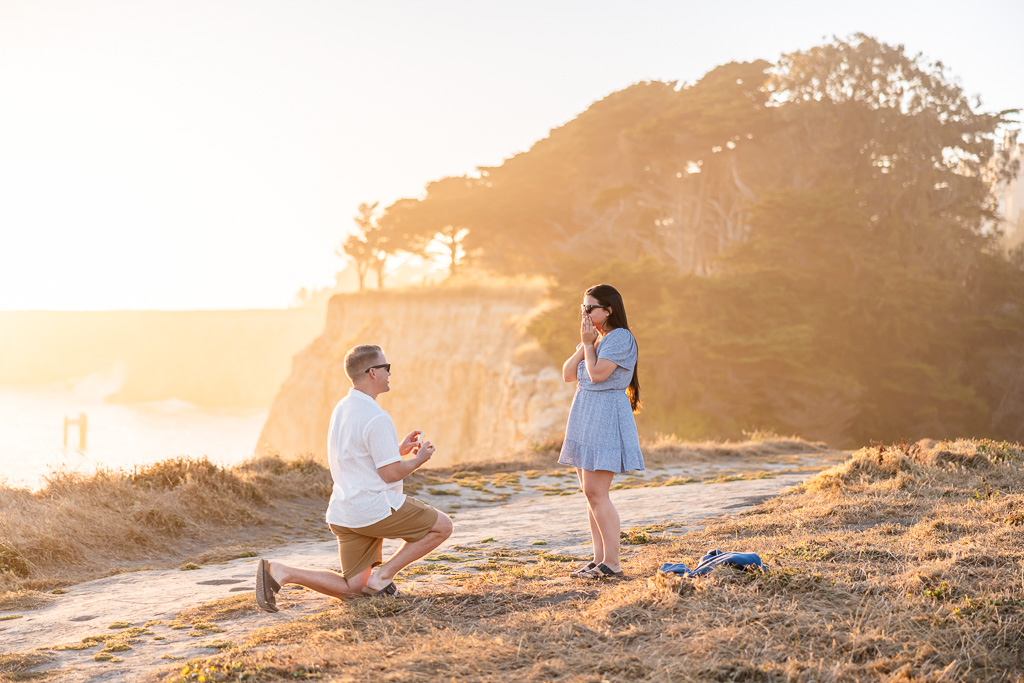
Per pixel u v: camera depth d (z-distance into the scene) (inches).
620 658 126.8
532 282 1942.7
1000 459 308.7
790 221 1504.7
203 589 228.5
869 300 1475.1
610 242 1963.6
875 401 1501.0
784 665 119.3
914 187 1674.5
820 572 163.0
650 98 1974.7
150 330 5964.6
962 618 131.8
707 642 128.4
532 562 227.8
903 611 136.4
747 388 1352.1
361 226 2372.0
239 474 406.3
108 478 360.5
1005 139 1790.1
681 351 1317.7
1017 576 149.9
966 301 1708.9
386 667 130.7
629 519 296.0
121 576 265.3
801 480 384.2
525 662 129.8
